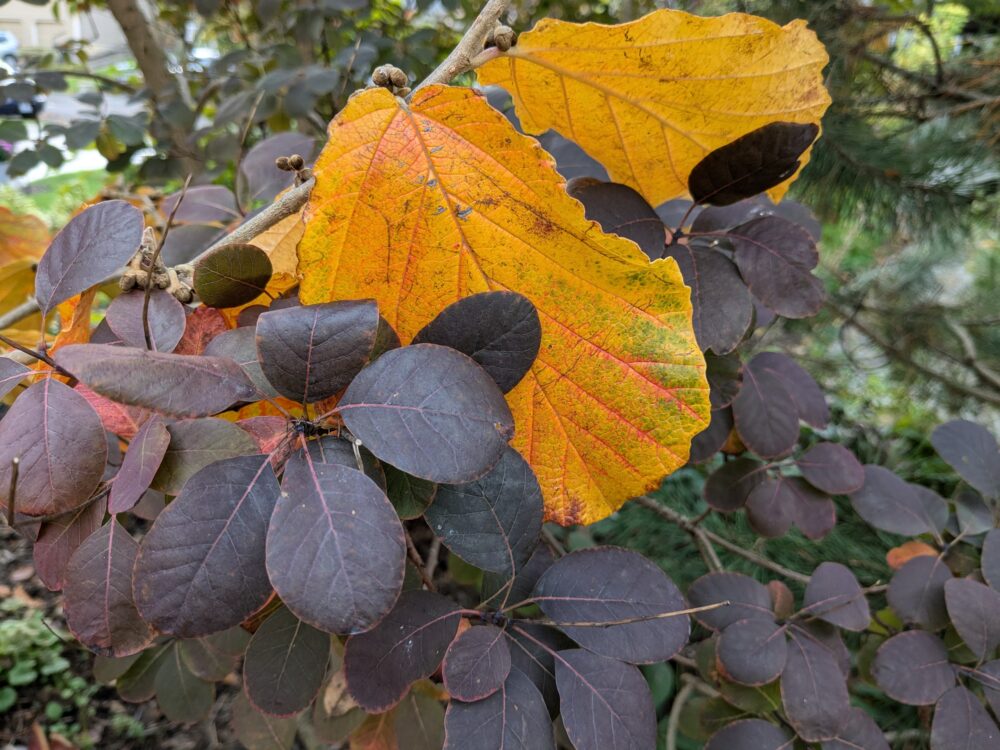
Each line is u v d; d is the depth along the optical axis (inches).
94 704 30.3
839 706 14.6
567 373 10.1
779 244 13.4
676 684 28.1
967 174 31.7
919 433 40.0
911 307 41.4
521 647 10.6
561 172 15.5
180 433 9.1
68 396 9.1
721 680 16.3
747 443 16.9
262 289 10.9
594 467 10.5
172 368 8.0
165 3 39.3
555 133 16.1
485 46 11.4
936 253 41.4
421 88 9.1
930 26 30.8
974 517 18.1
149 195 25.9
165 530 7.8
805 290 13.3
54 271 9.7
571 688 9.9
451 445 8.0
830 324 44.2
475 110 9.1
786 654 15.1
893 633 18.7
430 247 9.9
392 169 9.5
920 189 32.0
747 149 11.5
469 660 9.6
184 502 7.9
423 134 9.3
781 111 11.8
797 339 46.8
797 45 10.9
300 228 12.7
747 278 13.3
